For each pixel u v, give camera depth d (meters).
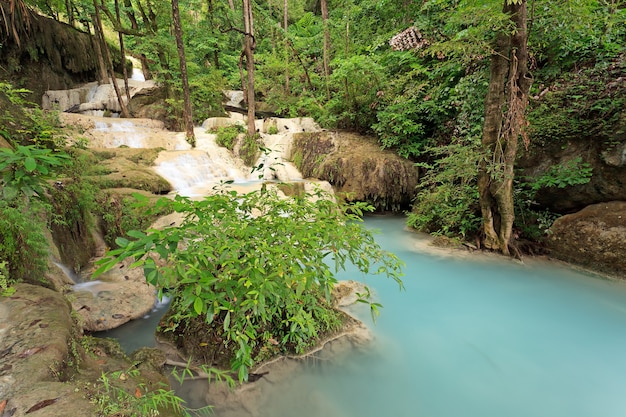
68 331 1.66
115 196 4.13
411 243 5.17
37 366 1.32
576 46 4.56
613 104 3.84
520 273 4.00
